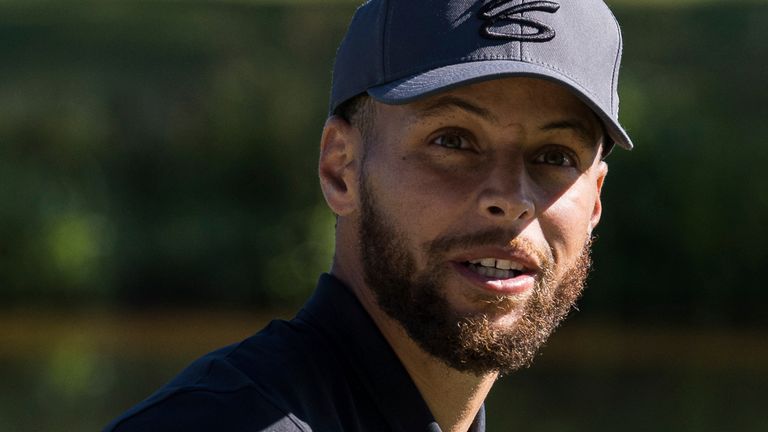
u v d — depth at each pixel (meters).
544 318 7.83
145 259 42.28
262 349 7.59
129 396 30.91
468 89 7.62
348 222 8.17
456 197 7.62
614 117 7.89
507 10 7.66
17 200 42.47
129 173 44.28
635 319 39.16
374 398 7.80
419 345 7.79
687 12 48.41
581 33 7.81
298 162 43.62
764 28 46.38
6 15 51.88
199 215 43.41
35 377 33.03
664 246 39.31
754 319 38.94
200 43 48.25
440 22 7.67
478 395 8.18
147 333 38.66
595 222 8.88
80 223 42.56
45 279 41.88
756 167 39.53
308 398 7.44
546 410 29.52
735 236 39.16
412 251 7.69
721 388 31.91
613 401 30.41
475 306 7.63
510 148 7.70
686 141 40.03
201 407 7.04
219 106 45.00
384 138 7.84
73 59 47.66
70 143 44.28
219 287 41.97
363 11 8.13
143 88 45.88
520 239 7.63
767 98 42.34
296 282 41.88
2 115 44.44
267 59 47.09
